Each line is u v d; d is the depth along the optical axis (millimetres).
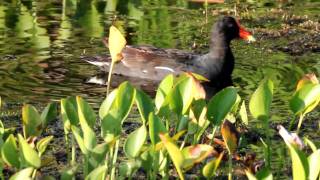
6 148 9742
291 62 18125
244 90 16062
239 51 19094
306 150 12797
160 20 21797
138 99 11008
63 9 22406
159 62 17516
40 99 15000
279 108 14773
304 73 17234
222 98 11062
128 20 21594
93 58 17484
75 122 10938
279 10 23344
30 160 9469
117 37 11086
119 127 10125
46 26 20500
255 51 19109
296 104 11414
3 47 18547
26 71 16844
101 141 12695
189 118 11234
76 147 12422
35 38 19391
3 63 17328
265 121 11250
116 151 10477
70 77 16625
